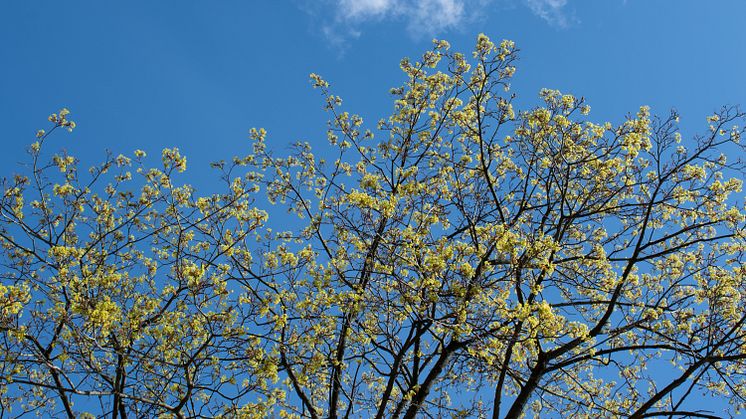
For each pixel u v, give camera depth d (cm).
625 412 1185
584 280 1284
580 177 1305
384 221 1102
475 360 1093
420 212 1102
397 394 1278
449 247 977
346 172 1353
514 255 995
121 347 945
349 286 1073
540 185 1333
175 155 1185
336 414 1059
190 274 1006
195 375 960
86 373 942
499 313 974
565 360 1087
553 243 1002
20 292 921
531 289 1009
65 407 1031
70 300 940
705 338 1107
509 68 1278
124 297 1102
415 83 1349
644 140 1219
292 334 1049
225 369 997
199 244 1192
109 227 1227
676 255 1296
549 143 1295
